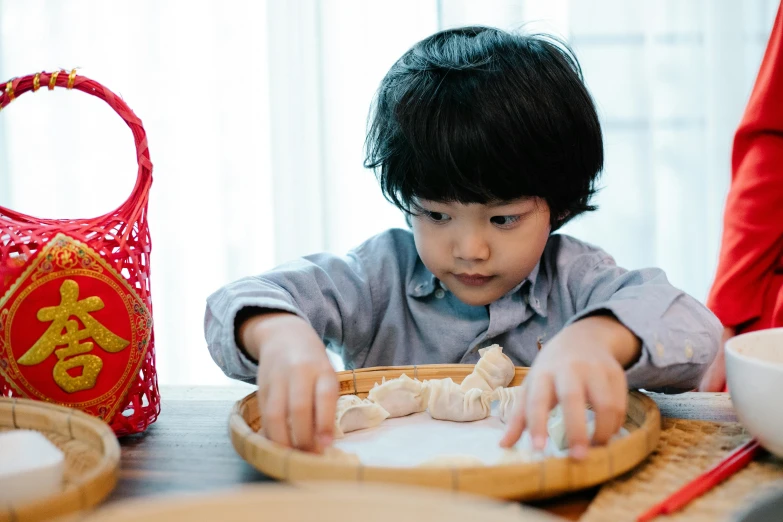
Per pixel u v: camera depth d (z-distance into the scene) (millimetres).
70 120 1937
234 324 695
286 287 860
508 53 816
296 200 1906
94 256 617
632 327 625
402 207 829
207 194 1951
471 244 769
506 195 752
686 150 1899
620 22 1847
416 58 854
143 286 657
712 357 680
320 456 533
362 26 1876
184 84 1920
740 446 561
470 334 928
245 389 817
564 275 921
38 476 464
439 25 1846
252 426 626
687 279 1922
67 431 546
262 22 1908
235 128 1921
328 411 537
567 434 499
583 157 832
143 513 326
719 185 1876
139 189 658
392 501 336
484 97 758
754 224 1127
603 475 476
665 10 1861
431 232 804
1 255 608
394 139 802
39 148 1956
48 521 397
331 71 1885
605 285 866
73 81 643
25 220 655
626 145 1881
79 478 497
